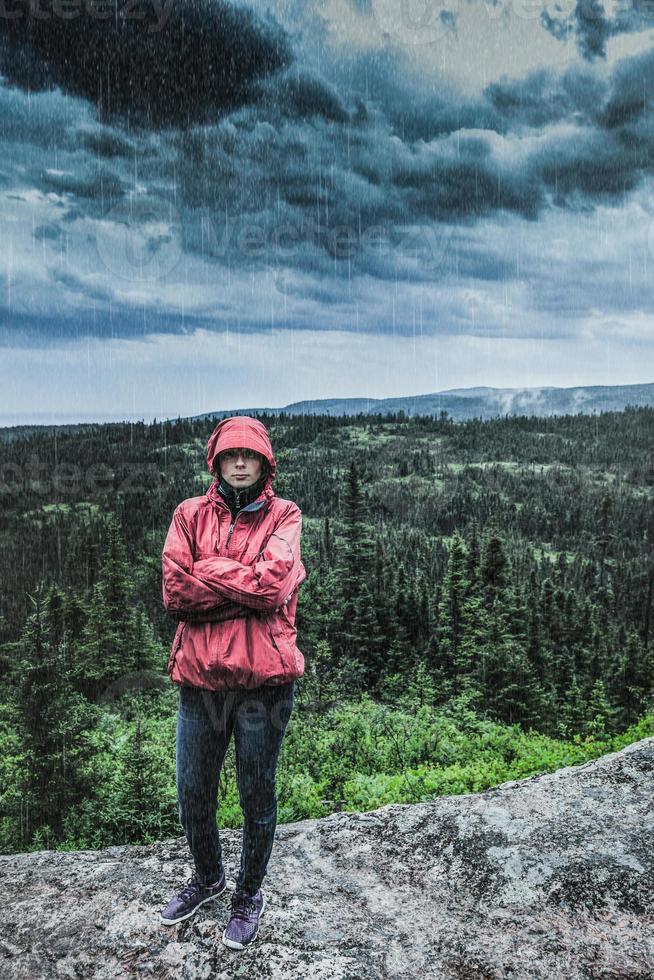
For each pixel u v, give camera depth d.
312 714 21.22
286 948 2.37
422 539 97.88
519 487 146.38
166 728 26.17
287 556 2.12
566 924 2.52
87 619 46.41
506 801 3.45
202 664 2.07
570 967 2.29
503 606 46.03
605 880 2.72
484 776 7.91
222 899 2.61
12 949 2.46
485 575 54.81
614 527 119.69
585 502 132.50
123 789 16.94
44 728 20.77
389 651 46.28
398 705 31.12
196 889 2.52
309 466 118.75
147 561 49.12
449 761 12.91
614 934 2.45
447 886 2.82
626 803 3.31
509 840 3.07
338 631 46.09
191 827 2.34
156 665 40.31
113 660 39.59
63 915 2.66
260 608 2.05
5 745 21.56
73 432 158.00
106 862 3.14
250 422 2.28
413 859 3.05
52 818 18.44
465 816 3.33
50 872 3.06
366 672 43.50
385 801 7.58
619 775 3.61
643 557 99.69
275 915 2.58
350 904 2.71
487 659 37.53
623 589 85.94
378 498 119.88
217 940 2.39
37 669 22.47
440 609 52.72
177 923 2.49
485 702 34.16
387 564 60.62
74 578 69.12
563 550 110.06
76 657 37.38
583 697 38.50
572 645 53.22
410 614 52.38
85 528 86.06
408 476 150.62
